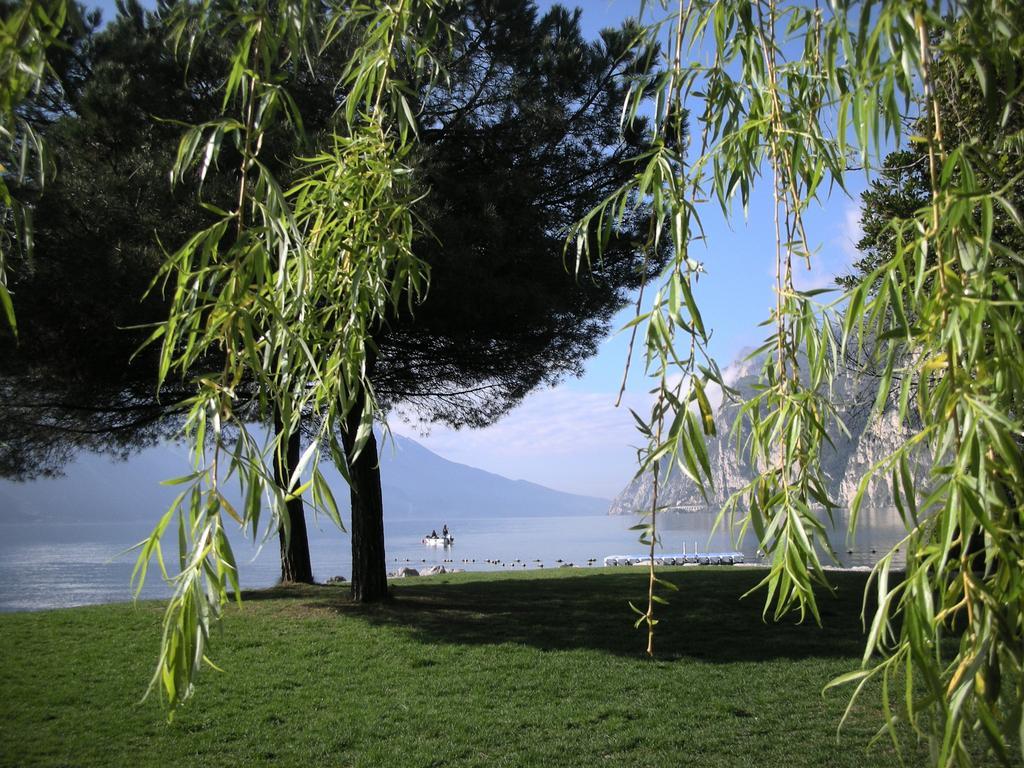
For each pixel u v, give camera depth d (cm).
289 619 1161
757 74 189
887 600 129
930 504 124
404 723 694
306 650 964
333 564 4172
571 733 660
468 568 4209
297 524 1591
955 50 136
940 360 131
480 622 1135
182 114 855
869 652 132
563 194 1113
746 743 617
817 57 187
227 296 180
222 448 157
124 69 832
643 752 611
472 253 930
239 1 198
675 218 159
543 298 1030
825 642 956
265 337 186
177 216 797
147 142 841
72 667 887
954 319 124
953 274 128
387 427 203
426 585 1558
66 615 1232
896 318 131
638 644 975
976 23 135
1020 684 121
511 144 1020
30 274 838
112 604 1382
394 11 231
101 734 662
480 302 993
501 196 979
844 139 153
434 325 1045
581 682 814
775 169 174
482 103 1005
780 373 164
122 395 1218
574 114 1049
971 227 134
